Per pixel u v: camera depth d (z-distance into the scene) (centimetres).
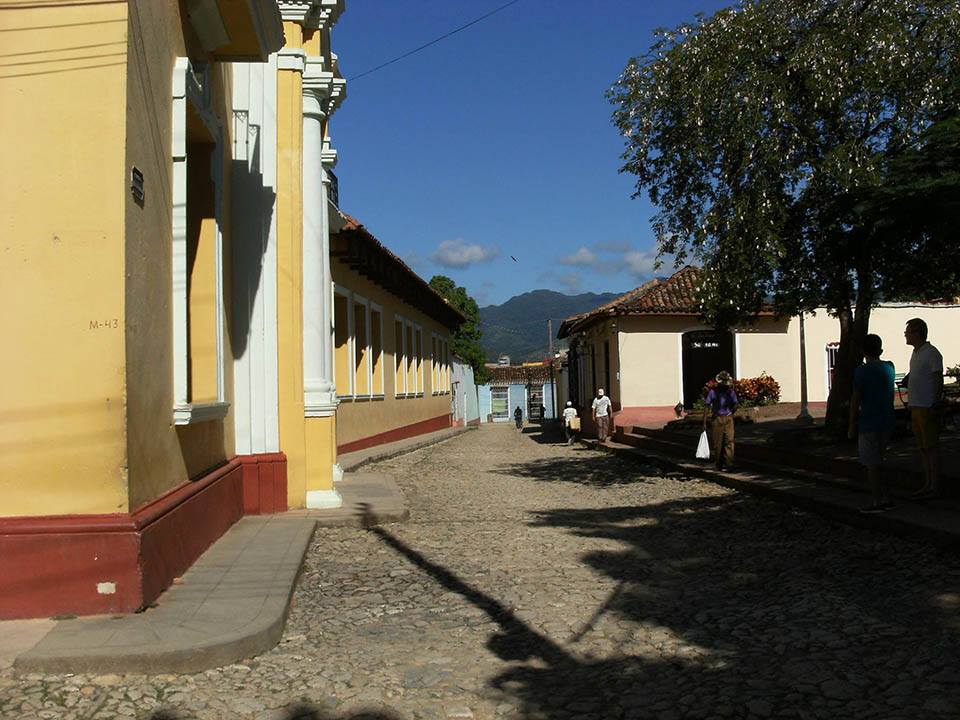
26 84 544
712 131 1289
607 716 437
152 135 610
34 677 466
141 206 580
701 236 1299
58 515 543
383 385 2527
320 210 1083
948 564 710
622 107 1391
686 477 1541
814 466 1281
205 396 834
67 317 539
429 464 2023
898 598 627
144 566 559
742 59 1281
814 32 1226
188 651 490
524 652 541
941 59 1223
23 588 538
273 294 1012
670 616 615
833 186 1232
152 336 605
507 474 1753
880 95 1219
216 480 818
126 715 428
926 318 2697
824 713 427
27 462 539
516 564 797
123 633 513
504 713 443
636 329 2645
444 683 486
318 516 984
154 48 619
